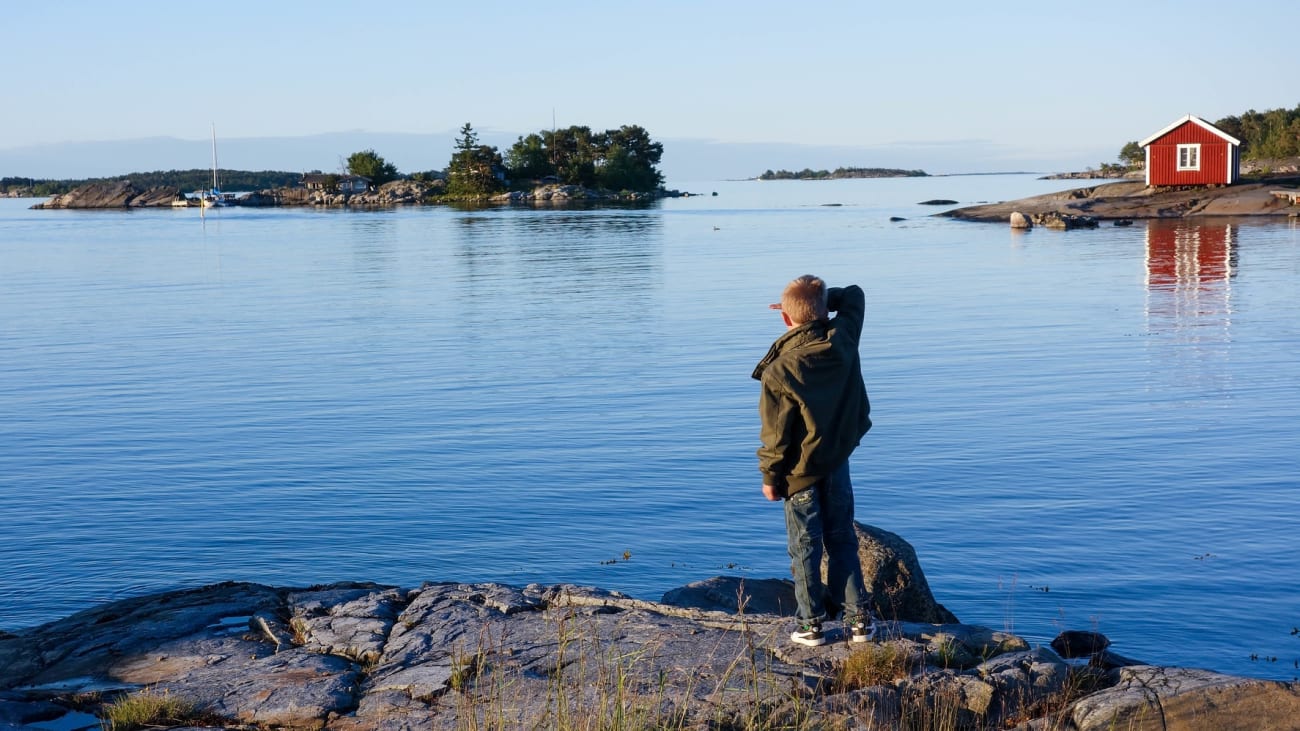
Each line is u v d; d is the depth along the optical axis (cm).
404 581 1066
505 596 659
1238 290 3331
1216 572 1041
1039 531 1181
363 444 1639
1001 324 2825
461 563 1118
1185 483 1349
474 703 494
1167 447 1527
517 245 6856
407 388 2102
